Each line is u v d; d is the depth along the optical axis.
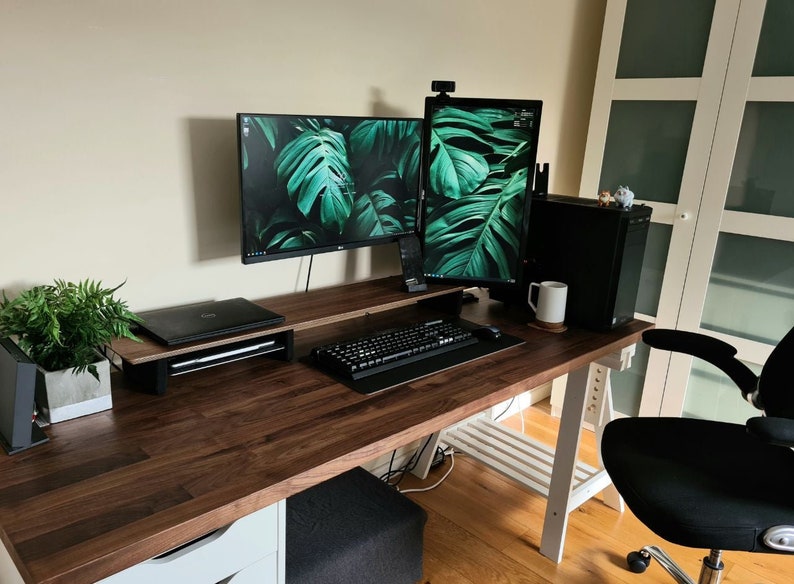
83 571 0.74
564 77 2.50
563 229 1.78
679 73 2.31
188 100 1.40
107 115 1.28
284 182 1.42
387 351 1.42
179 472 0.94
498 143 1.70
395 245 1.97
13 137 1.17
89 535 0.79
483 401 1.27
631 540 2.02
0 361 1.02
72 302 1.11
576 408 1.76
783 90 2.04
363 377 1.33
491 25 2.10
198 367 1.26
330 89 1.67
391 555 1.57
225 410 1.16
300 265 1.72
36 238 1.24
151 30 1.30
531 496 2.21
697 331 2.38
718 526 1.22
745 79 2.12
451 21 1.95
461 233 1.76
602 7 2.57
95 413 1.13
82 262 1.31
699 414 2.47
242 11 1.44
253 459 0.99
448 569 1.82
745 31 2.09
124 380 1.28
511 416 2.82
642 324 1.87
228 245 1.55
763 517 1.23
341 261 1.83
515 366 1.46
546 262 1.84
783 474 1.39
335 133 1.49
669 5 2.29
